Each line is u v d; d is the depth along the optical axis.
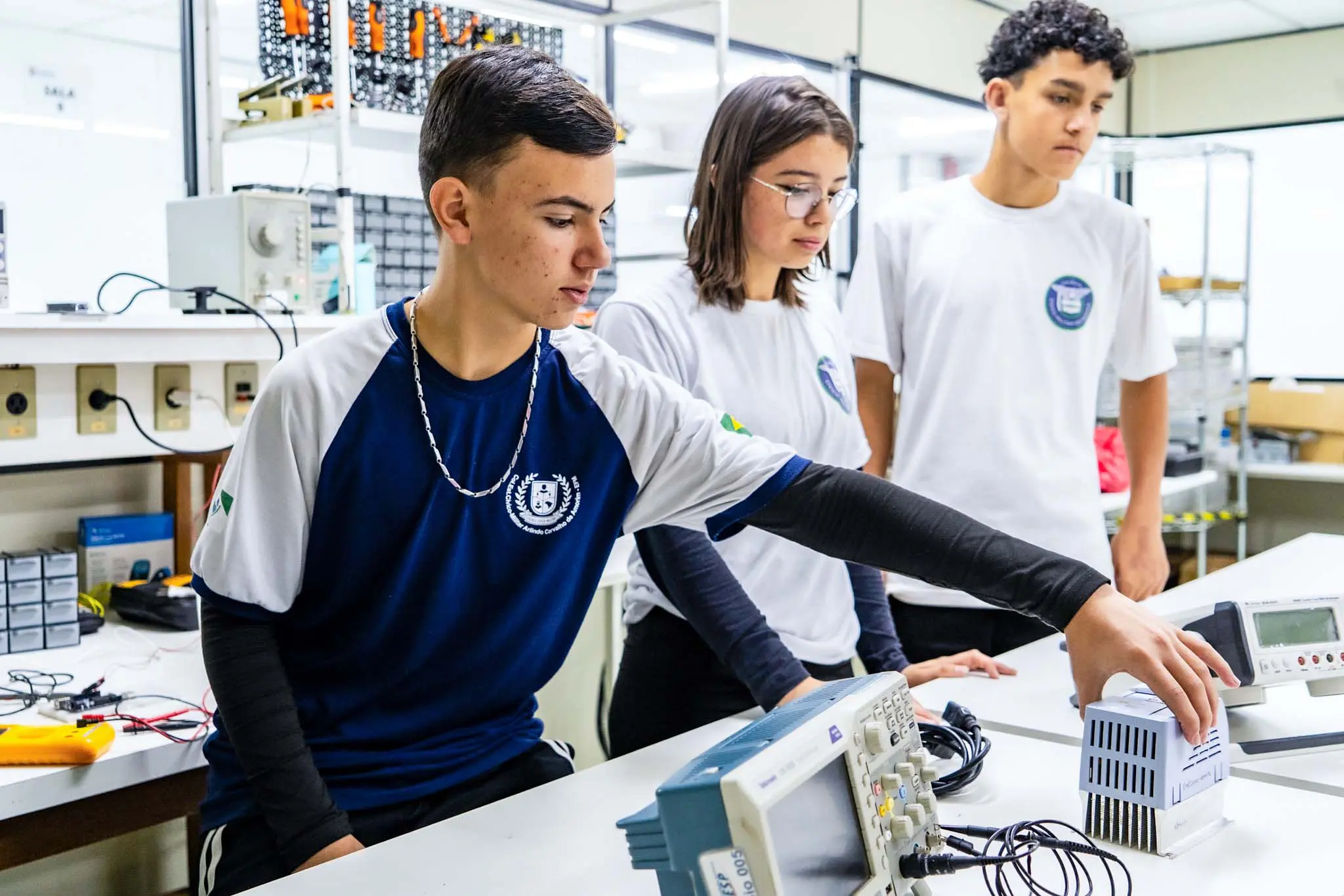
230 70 3.29
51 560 1.97
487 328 1.11
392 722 1.19
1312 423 5.41
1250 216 5.09
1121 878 0.99
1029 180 2.02
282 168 3.21
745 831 0.74
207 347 2.23
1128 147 4.85
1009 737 1.35
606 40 3.60
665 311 1.56
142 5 2.94
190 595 2.12
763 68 4.71
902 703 0.96
